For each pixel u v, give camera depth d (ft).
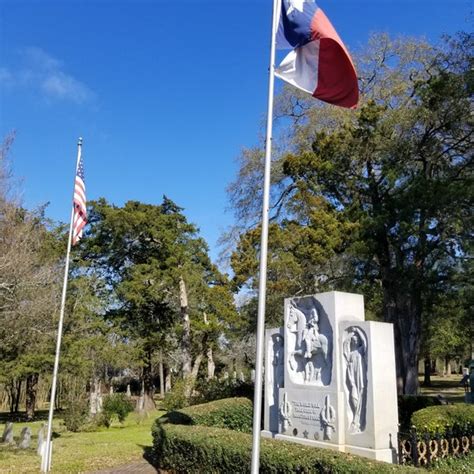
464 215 68.18
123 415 80.38
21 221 75.56
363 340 34.24
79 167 45.16
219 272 110.42
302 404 38.24
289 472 26.27
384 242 71.87
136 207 118.42
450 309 85.35
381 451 31.81
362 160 74.64
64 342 89.30
